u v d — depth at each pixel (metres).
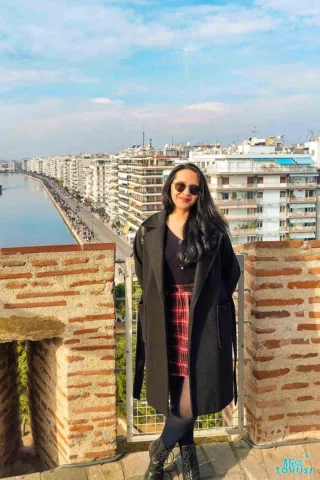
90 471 3.34
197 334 2.76
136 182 72.81
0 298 3.19
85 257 3.26
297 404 3.64
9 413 4.09
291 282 3.51
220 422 4.30
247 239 44.25
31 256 3.19
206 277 2.71
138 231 2.97
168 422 2.98
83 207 124.69
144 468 3.37
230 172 42.97
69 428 3.41
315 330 3.59
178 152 85.75
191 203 2.72
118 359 6.02
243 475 3.26
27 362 4.16
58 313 3.28
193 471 3.08
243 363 3.60
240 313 3.53
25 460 4.22
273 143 60.97
